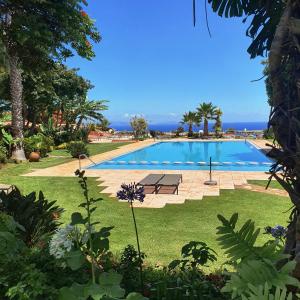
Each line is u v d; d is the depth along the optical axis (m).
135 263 3.61
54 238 2.38
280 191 11.04
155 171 16.20
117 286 2.03
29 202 5.60
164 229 7.25
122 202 9.72
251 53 2.74
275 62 2.04
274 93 2.07
